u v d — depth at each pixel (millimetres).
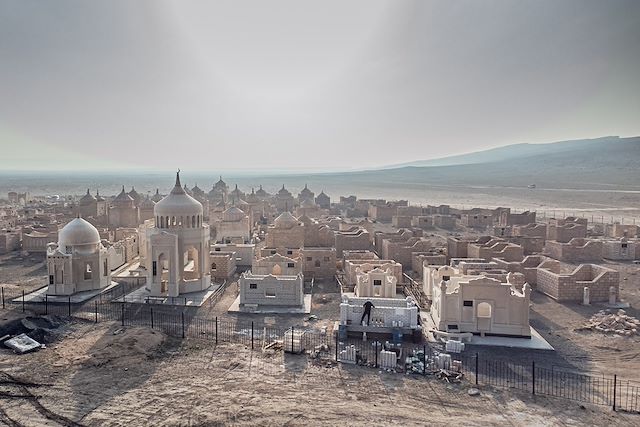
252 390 27172
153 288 46594
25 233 70125
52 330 36656
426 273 46719
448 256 64625
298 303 43656
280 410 24891
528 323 35781
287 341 32812
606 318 39344
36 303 43938
